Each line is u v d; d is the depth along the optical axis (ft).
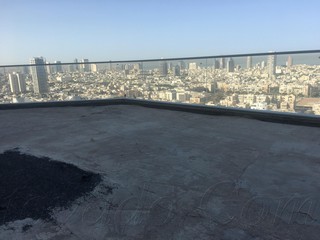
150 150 10.88
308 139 11.62
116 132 13.56
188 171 8.90
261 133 12.66
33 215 6.82
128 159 10.03
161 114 17.58
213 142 11.61
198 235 5.91
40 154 10.78
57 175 8.88
